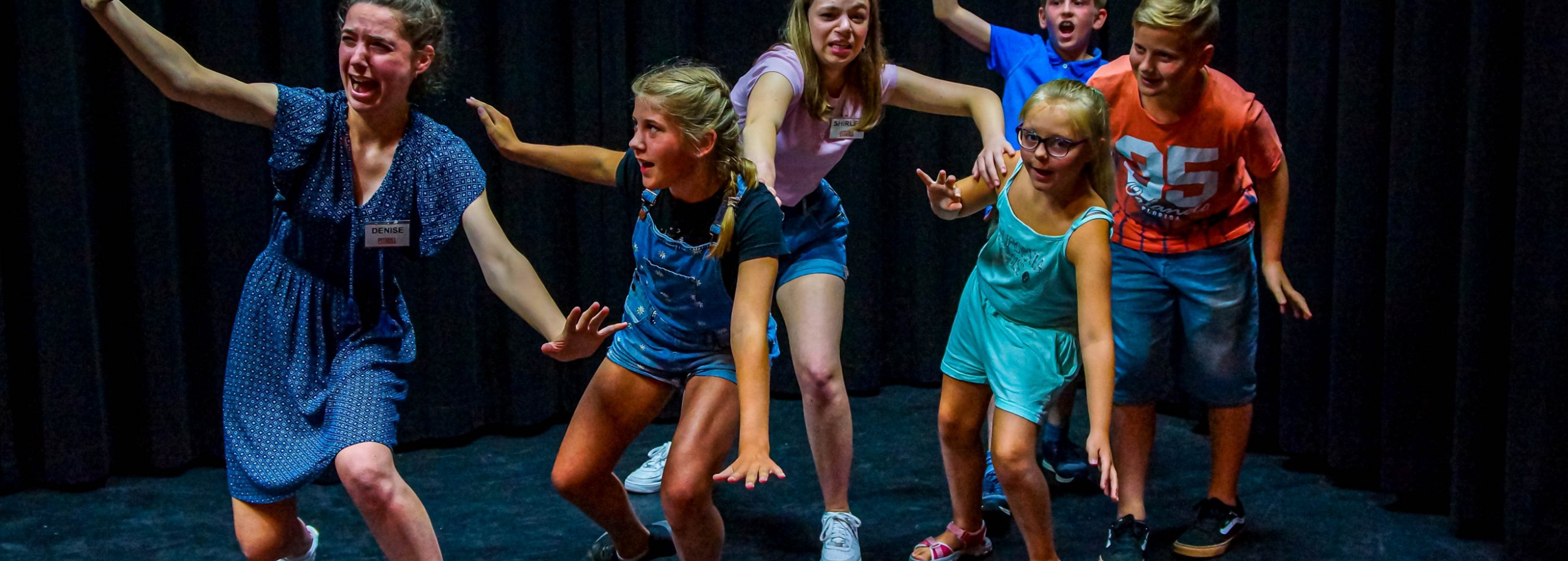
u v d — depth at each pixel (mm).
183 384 3396
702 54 3861
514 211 3648
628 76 3771
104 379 3344
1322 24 3271
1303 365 3408
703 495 2344
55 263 3184
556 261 3793
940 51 4008
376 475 2125
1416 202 3021
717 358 2416
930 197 2605
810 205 2793
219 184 3340
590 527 3070
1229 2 3582
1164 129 2674
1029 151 2311
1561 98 2602
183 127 3334
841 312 2779
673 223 2301
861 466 3502
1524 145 2664
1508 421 2775
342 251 2252
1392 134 3039
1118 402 2867
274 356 2258
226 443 2252
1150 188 2760
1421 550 2877
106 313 3346
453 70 3529
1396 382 3107
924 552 2754
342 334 2281
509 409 3791
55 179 3146
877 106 2744
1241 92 2646
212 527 3070
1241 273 2818
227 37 3256
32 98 3109
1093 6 3109
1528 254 2682
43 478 3326
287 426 2240
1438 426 3092
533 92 3604
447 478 3420
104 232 3312
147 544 2957
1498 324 2859
